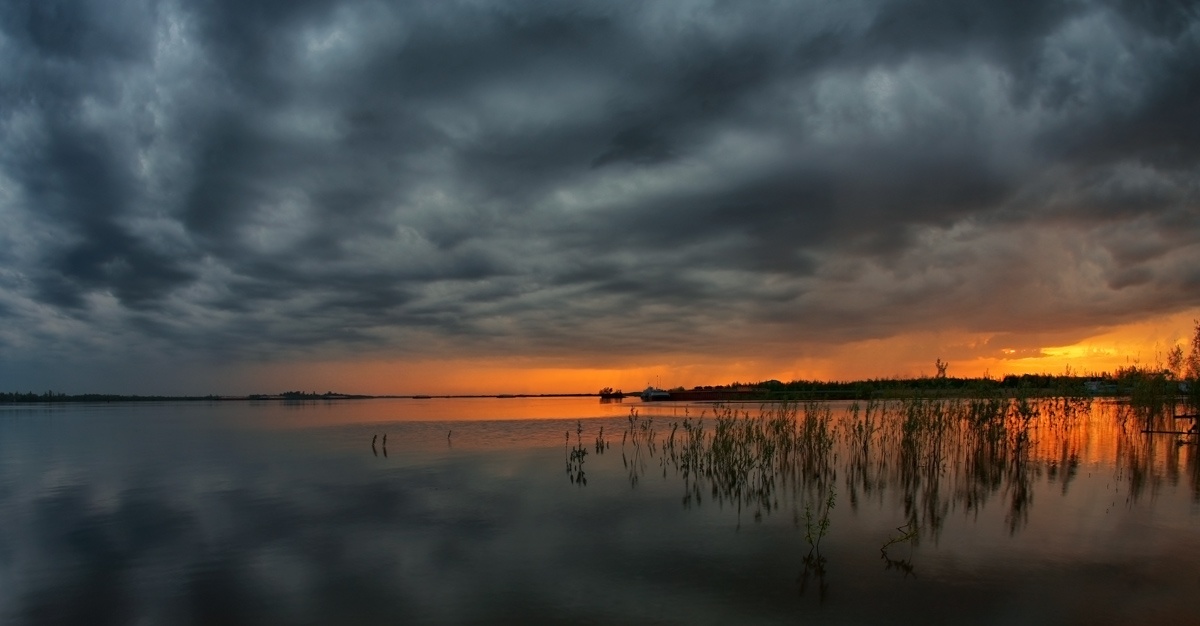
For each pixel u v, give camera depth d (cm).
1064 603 1072
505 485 2206
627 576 1231
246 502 2033
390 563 1351
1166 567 1245
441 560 1362
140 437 4669
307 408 12444
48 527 1739
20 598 1200
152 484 2430
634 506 1831
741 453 2461
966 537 1456
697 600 1102
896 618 1015
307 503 1991
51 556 1460
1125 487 1994
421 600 1135
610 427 4803
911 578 1194
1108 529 1514
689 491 2033
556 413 7719
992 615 1027
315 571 1314
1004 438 2481
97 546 1538
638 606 1081
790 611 1048
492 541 1498
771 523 1611
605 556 1360
